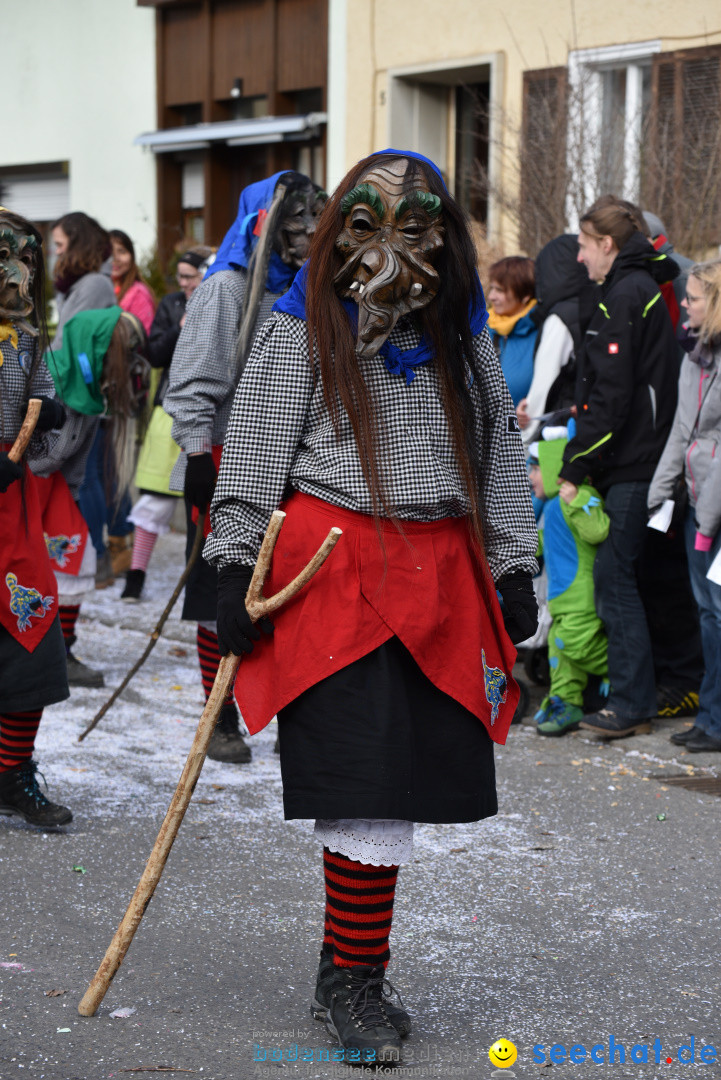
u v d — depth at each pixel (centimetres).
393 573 290
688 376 547
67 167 1566
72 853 428
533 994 332
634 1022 317
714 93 975
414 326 299
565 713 597
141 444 875
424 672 289
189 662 734
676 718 622
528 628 308
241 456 297
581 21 1057
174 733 586
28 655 438
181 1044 300
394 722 284
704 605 562
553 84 1059
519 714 615
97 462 837
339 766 282
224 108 1420
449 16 1160
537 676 666
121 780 511
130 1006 320
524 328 678
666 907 394
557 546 596
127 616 838
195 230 1495
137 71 1487
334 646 285
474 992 333
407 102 1229
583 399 580
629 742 576
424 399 296
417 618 288
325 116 1297
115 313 621
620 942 367
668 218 934
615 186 952
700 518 544
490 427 314
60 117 1565
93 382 582
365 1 1232
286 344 296
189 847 437
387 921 297
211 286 506
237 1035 305
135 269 933
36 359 450
